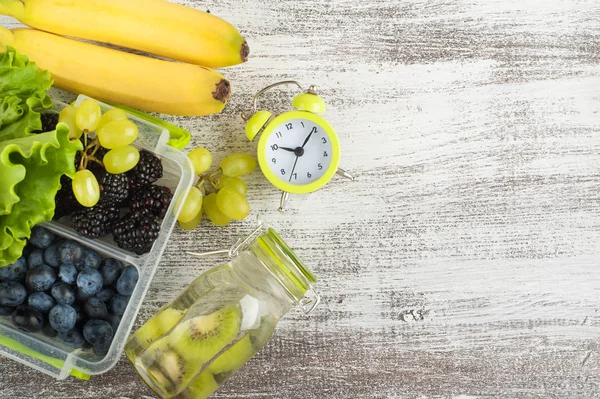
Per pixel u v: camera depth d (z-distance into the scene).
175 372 0.45
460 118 0.54
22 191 0.43
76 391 0.52
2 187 0.41
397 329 0.54
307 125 0.51
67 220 0.48
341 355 0.54
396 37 0.54
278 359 0.53
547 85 0.55
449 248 0.54
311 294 0.54
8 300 0.46
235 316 0.44
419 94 0.54
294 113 0.50
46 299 0.46
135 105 0.51
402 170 0.54
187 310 0.46
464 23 0.54
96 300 0.47
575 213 0.55
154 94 0.50
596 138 0.55
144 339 0.47
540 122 0.55
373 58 0.54
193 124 0.53
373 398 0.54
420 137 0.54
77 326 0.47
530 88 0.55
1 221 0.43
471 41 0.54
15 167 0.41
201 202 0.50
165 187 0.48
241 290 0.45
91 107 0.46
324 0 0.54
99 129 0.47
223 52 0.50
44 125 0.46
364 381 0.54
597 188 0.55
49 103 0.46
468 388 0.54
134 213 0.46
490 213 0.54
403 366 0.54
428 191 0.54
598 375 0.55
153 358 0.45
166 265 0.53
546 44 0.55
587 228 0.55
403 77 0.54
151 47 0.50
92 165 0.47
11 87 0.45
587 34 0.55
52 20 0.49
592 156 0.55
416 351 0.54
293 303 0.45
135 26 0.49
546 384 0.54
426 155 0.54
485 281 0.54
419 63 0.54
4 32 0.48
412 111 0.54
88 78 0.49
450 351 0.54
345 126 0.54
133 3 0.49
